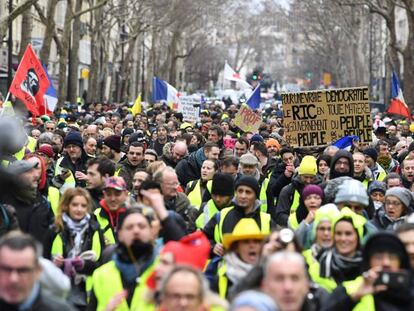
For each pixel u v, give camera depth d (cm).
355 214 1753
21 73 3141
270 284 1088
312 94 3170
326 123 3172
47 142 2930
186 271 1093
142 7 11325
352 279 1484
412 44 7962
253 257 1425
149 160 2580
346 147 2992
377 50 15825
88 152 2759
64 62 7350
